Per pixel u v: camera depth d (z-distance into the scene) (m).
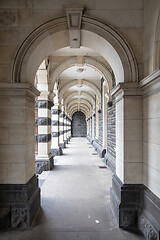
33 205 3.23
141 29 3.22
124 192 3.08
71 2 3.22
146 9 3.06
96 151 12.13
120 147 3.40
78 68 8.89
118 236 2.76
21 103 3.14
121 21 3.23
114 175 3.73
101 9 3.23
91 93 14.87
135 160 3.17
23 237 2.74
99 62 7.09
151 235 2.51
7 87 3.04
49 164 6.80
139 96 3.18
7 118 3.15
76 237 2.73
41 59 3.80
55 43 3.71
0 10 3.21
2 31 3.19
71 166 7.52
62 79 10.68
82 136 31.39
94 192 4.54
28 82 3.37
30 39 3.17
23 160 3.13
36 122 6.86
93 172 6.52
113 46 3.24
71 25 3.20
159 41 2.62
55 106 10.25
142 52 3.20
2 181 3.12
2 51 3.17
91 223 3.12
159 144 2.58
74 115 31.33
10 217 3.02
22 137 3.14
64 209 3.62
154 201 2.61
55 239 2.68
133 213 3.04
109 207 3.71
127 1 3.23
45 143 6.88
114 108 6.49
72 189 4.75
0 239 2.69
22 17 3.21
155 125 2.70
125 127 3.18
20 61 3.14
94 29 3.27
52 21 3.18
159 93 2.58
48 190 4.68
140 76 3.18
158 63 2.63
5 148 3.14
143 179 3.13
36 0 3.22
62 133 14.21
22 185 3.09
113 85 6.85
